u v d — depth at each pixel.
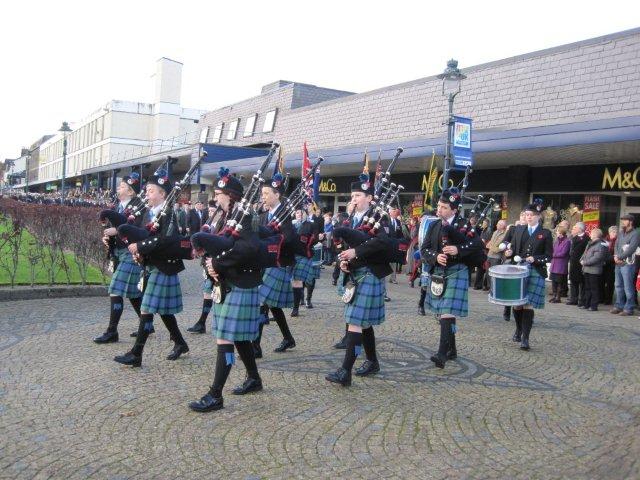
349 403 4.22
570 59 10.80
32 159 76.56
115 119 39.78
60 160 57.44
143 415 3.85
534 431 3.84
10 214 8.44
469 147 9.97
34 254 8.46
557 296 10.50
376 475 3.13
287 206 5.73
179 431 3.62
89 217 8.78
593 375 5.27
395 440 3.60
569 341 6.74
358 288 4.70
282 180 5.87
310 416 3.94
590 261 9.52
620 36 10.02
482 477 3.16
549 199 12.47
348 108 16.73
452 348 5.57
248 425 3.75
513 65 11.85
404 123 14.66
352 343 4.61
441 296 5.36
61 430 3.58
